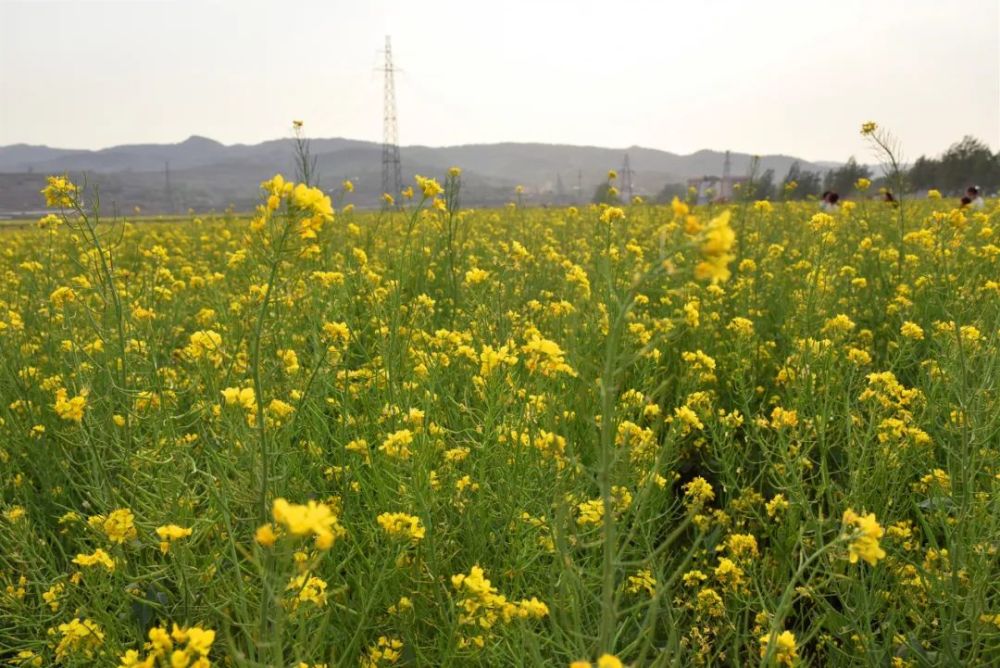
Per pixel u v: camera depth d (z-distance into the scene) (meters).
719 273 1.51
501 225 14.09
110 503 3.18
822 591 3.16
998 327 3.31
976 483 3.32
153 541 2.74
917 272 6.80
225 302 5.70
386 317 4.93
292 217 2.23
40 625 2.79
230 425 2.72
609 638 1.70
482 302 5.12
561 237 11.70
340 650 2.69
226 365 3.56
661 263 1.59
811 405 3.59
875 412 3.54
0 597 2.83
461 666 2.59
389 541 2.71
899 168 6.88
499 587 2.94
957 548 2.64
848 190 26.55
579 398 3.38
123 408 3.25
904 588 2.94
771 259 7.79
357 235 8.04
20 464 4.19
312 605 2.14
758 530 3.74
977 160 25.86
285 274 4.65
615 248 5.88
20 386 4.54
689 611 3.09
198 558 2.91
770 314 6.69
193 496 2.93
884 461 3.25
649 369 4.05
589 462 3.16
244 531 3.04
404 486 2.95
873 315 6.44
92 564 2.61
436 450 3.21
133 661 1.85
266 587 1.68
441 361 4.30
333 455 3.70
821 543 2.87
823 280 5.45
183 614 2.74
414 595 2.90
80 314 4.78
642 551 2.92
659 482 3.11
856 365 4.00
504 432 3.33
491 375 3.31
